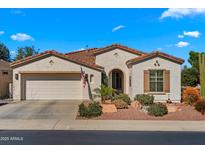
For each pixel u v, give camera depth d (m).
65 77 28.55
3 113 20.08
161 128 15.16
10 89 33.31
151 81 27.00
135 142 11.55
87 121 17.16
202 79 24.97
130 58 29.98
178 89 27.02
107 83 29.73
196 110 19.92
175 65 27.08
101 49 29.78
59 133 13.55
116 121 17.25
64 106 23.47
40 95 28.50
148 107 20.12
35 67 28.22
